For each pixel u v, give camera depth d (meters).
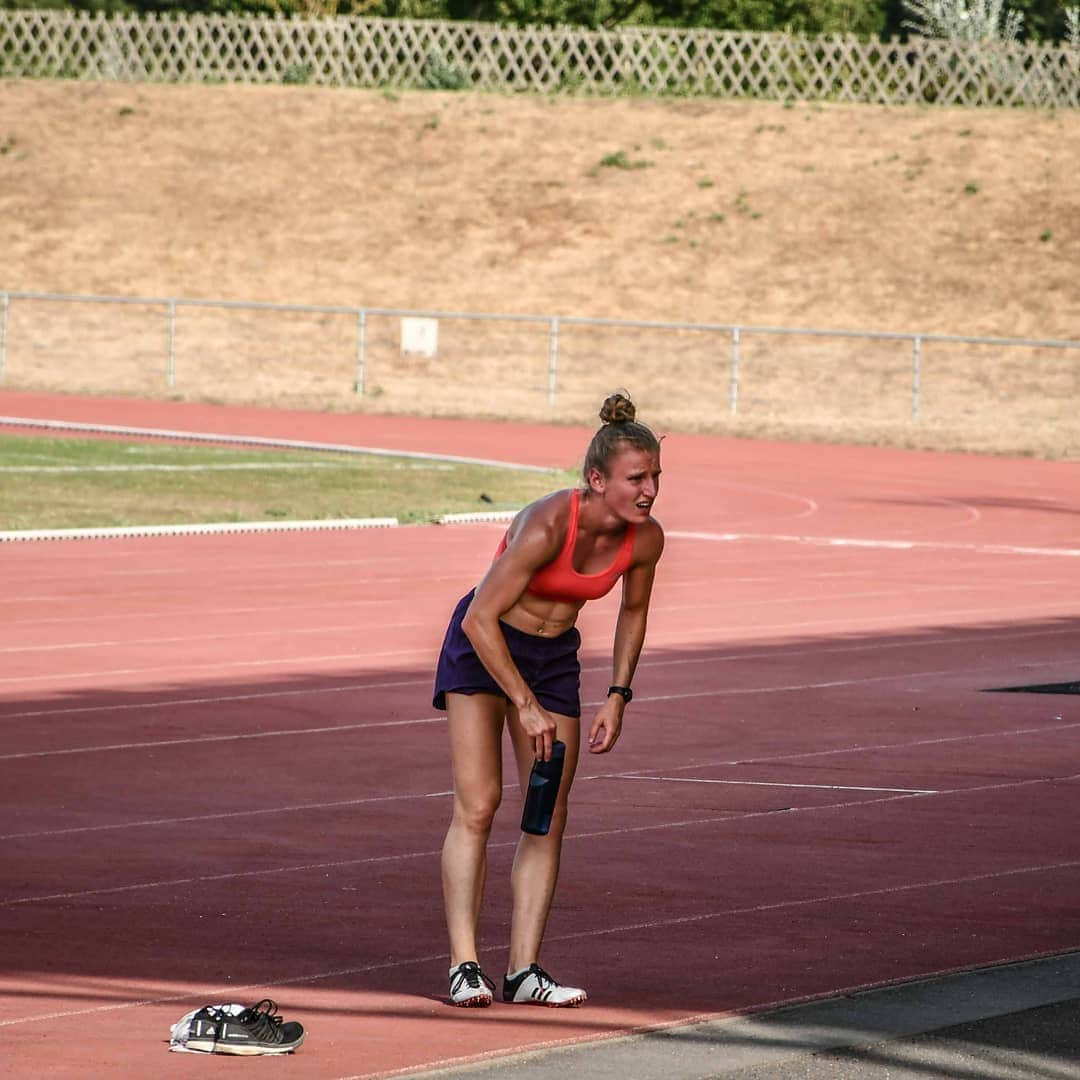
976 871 29.38
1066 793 35.62
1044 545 84.50
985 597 66.75
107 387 169.62
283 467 107.69
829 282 195.25
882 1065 19.61
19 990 22.56
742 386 176.50
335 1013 21.75
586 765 37.91
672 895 27.64
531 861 22.72
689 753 39.22
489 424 151.50
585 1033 20.88
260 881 28.41
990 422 159.38
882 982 22.92
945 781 36.59
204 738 40.16
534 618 22.61
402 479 103.94
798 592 67.19
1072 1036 20.66
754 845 31.08
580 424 152.88
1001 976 23.19
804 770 37.53
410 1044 20.47
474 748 22.59
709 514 94.06
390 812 33.41
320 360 187.75
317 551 75.75
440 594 64.75
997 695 46.84
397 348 189.38
